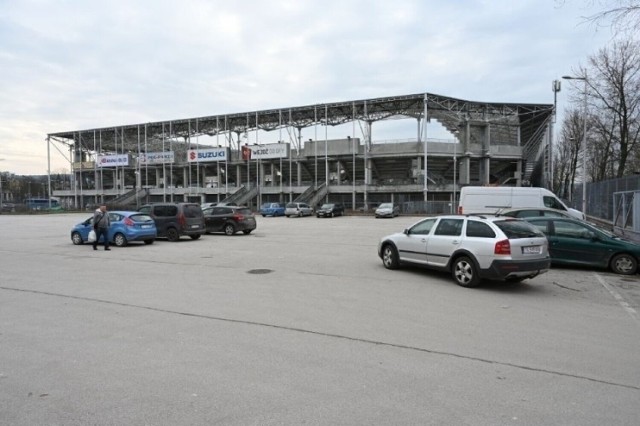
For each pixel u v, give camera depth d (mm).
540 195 21516
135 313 7020
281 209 50594
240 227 23312
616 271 11195
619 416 3719
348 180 67938
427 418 3654
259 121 65688
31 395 4078
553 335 5973
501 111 57375
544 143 65125
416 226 10828
